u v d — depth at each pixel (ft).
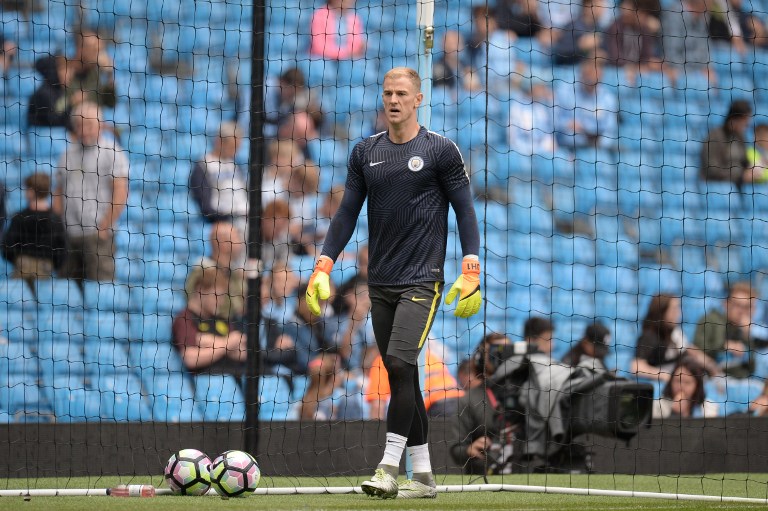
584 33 177.68
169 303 135.03
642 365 135.03
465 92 166.30
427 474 70.38
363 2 168.76
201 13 162.40
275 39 163.73
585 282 156.66
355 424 99.19
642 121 174.29
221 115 154.61
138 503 63.52
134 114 151.94
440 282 65.82
